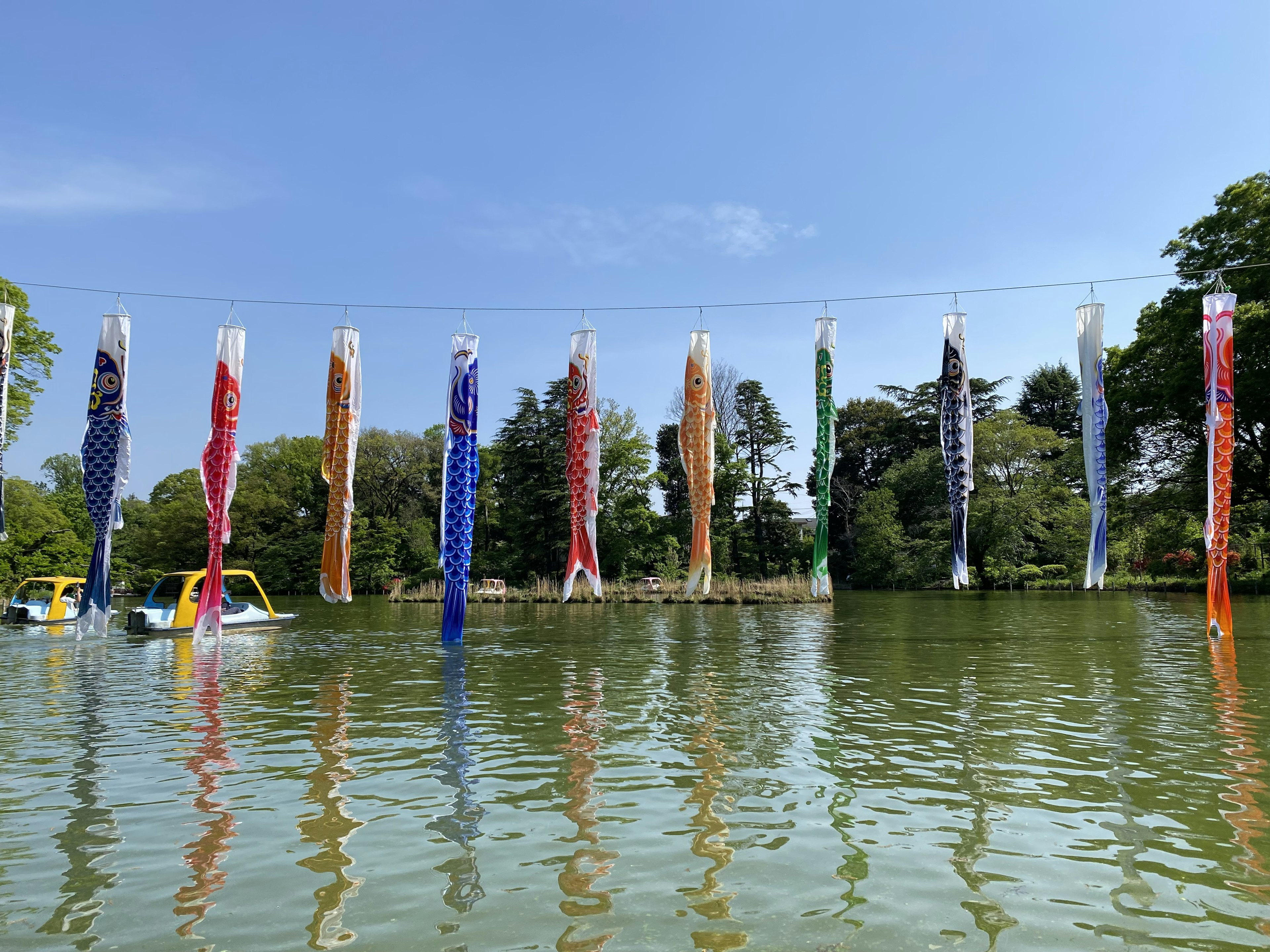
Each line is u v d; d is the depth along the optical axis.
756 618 27.77
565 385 59.00
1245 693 11.15
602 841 5.63
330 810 6.35
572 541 18.11
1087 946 4.07
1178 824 5.87
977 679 12.66
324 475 17.81
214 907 4.61
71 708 10.91
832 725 9.31
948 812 6.18
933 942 4.12
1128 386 34.81
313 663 15.64
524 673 13.95
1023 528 52.66
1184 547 40.09
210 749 8.45
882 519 58.78
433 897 4.72
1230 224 32.44
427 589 47.81
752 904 4.58
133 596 58.31
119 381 16.73
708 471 18.94
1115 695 11.02
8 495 38.22
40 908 4.60
